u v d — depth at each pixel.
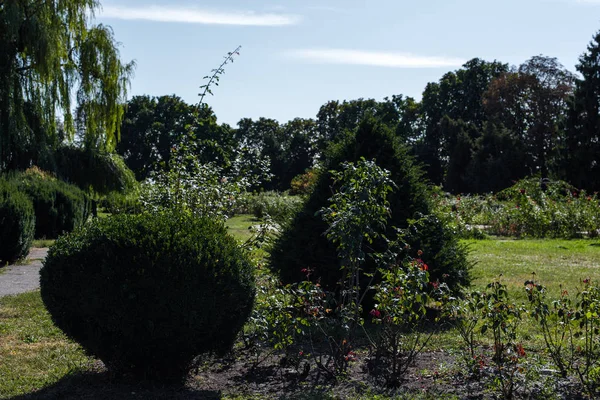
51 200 18.56
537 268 12.98
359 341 6.43
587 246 18.39
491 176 50.81
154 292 4.57
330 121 75.06
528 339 6.56
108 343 4.76
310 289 5.57
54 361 5.71
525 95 58.75
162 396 4.71
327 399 4.64
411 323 6.46
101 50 23.61
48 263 4.88
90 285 4.60
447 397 4.71
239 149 9.08
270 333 6.30
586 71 44.56
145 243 4.70
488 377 5.10
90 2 23.75
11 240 12.98
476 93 67.12
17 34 21.33
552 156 52.34
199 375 5.30
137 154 56.44
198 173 8.26
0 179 14.02
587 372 4.95
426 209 7.57
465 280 7.64
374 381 5.10
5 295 9.20
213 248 4.88
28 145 22.41
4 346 6.24
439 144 66.00
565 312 5.22
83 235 4.94
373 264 7.17
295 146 65.62
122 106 24.64
